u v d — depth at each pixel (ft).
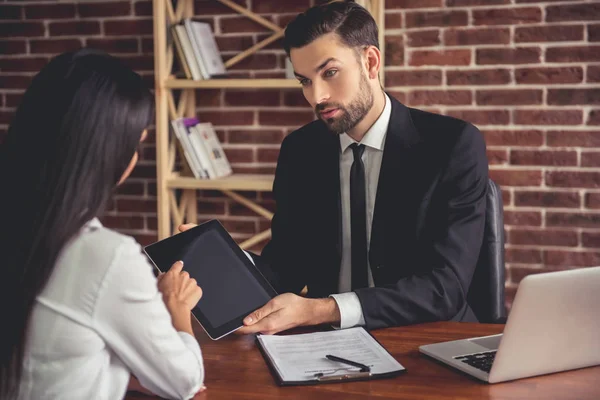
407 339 4.95
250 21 10.10
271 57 10.07
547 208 9.47
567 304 4.00
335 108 5.80
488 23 9.39
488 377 4.09
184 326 4.26
